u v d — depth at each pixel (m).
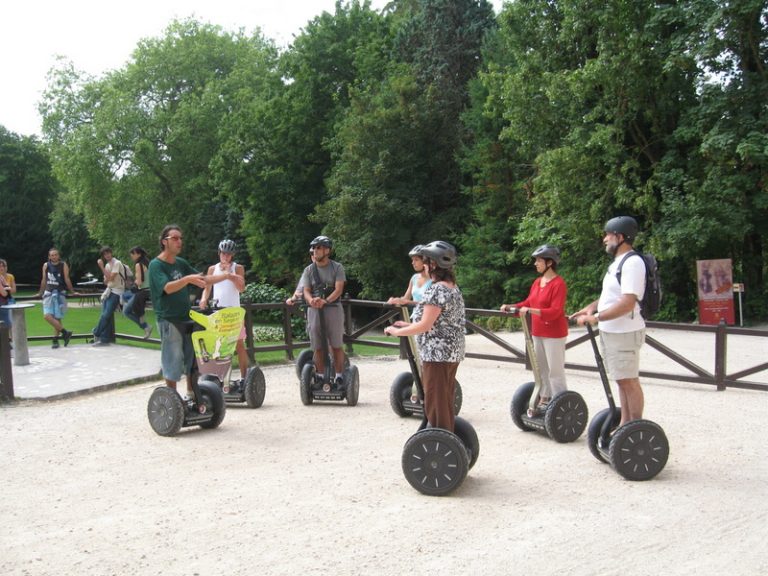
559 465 5.51
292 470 5.45
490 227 24.36
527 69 20.31
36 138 60.31
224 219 37.31
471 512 4.46
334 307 7.84
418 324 4.61
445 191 27.70
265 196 30.30
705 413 7.34
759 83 16.38
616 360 5.22
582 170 19.12
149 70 37.47
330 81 30.83
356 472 5.37
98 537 4.16
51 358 11.58
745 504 4.57
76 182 37.78
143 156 36.50
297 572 3.63
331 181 26.48
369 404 7.98
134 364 10.75
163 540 4.10
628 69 17.52
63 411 7.78
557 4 19.72
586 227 19.03
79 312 27.08
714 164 17.39
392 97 26.33
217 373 7.10
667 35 18.11
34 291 49.84
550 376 6.29
